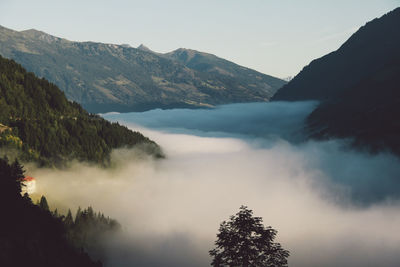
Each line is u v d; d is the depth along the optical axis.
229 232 46.38
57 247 116.00
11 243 100.94
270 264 44.81
